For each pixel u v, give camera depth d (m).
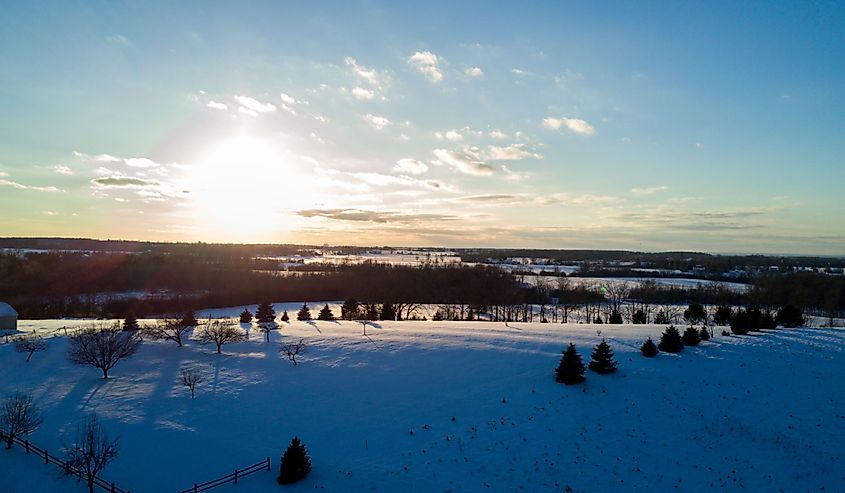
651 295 113.25
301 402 34.66
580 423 30.06
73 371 39.78
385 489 24.84
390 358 42.22
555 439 28.52
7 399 33.78
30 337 49.22
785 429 28.61
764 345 41.16
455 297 109.38
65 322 63.94
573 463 26.30
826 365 36.25
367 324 58.38
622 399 32.78
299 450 26.11
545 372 37.56
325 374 39.31
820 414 29.92
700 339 43.97
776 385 33.75
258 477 26.48
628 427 29.55
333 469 26.86
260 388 36.81
